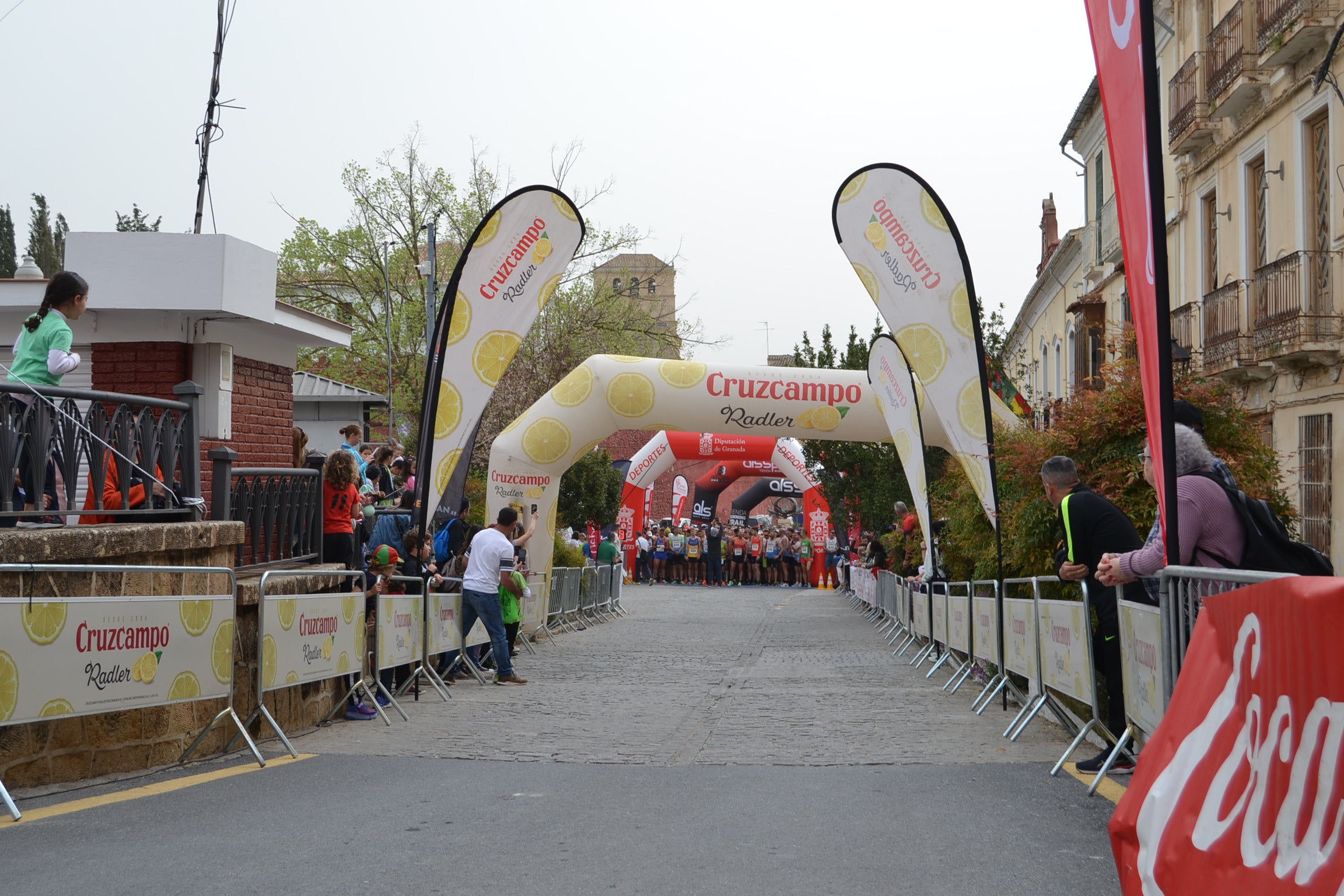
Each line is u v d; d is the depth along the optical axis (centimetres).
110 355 1195
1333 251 1527
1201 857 318
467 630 1235
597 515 3838
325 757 733
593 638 1972
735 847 481
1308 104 1580
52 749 609
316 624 816
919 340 1175
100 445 724
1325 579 271
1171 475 499
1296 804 274
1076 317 2797
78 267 1139
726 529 4388
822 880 429
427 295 2580
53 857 461
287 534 977
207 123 1418
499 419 3142
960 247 1170
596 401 1972
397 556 1040
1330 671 261
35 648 550
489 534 1235
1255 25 1698
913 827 521
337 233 3759
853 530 3156
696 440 3984
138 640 616
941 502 1653
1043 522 1123
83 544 638
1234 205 1870
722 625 2270
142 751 671
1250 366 1717
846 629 2156
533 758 732
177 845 482
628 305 3662
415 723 905
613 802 580
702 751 759
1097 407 1127
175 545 734
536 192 1209
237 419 1267
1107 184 2552
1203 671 356
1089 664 678
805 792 607
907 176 1184
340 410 2297
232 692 706
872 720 920
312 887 419
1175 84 2030
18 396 656
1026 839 497
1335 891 248
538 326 3381
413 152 3656
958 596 1287
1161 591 504
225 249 1146
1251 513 520
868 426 2033
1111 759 602
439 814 547
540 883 425
